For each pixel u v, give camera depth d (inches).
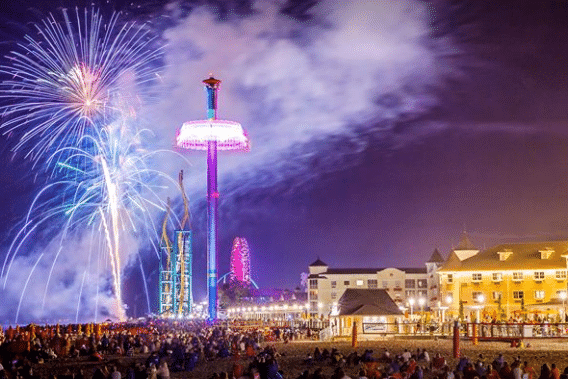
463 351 2655.0
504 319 4092.0
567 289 4687.5
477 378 1475.1
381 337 3722.9
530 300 4906.5
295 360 2637.8
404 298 6692.9
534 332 3129.9
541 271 4916.3
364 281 6791.3
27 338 2942.9
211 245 5713.6
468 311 4948.3
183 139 5743.1
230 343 3174.2
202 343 2984.7
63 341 2940.5
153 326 4904.0
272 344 3464.6
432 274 6648.6
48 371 2389.3
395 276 6761.8
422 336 3585.1
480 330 3339.1
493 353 2559.1
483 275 5064.0
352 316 3902.6
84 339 3154.5
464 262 5231.3
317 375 1557.6
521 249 5137.8
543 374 1498.5
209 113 5816.9
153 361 2048.5
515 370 1638.8
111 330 4372.5
